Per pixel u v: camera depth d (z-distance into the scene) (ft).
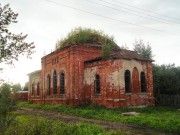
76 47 91.09
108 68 78.89
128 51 93.20
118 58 78.38
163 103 97.04
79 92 89.71
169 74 101.91
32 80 134.92
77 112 71.67
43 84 115.03
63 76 98.48
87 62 90.38
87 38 103.65
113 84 76.95
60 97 98.27
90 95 87.51
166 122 48.29
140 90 83.35
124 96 77.82
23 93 152.05
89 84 88.48
